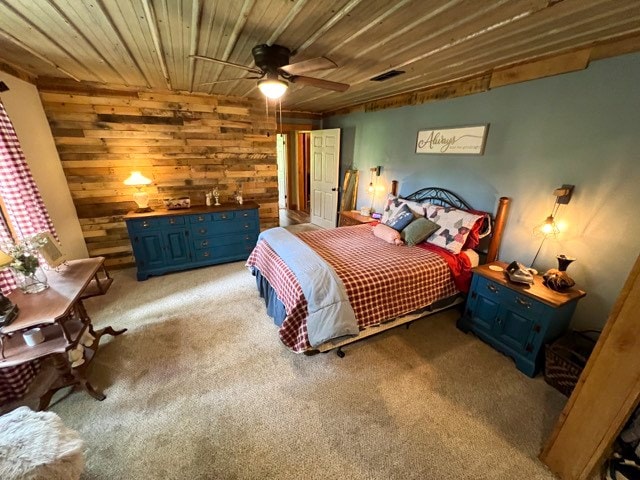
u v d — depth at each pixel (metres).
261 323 2.81
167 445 1.64
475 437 1.70
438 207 3.24
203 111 4.06
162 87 3.59
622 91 1.94
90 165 3.61
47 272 2.17
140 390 2.01
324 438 1.69
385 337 2.62
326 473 1.51
